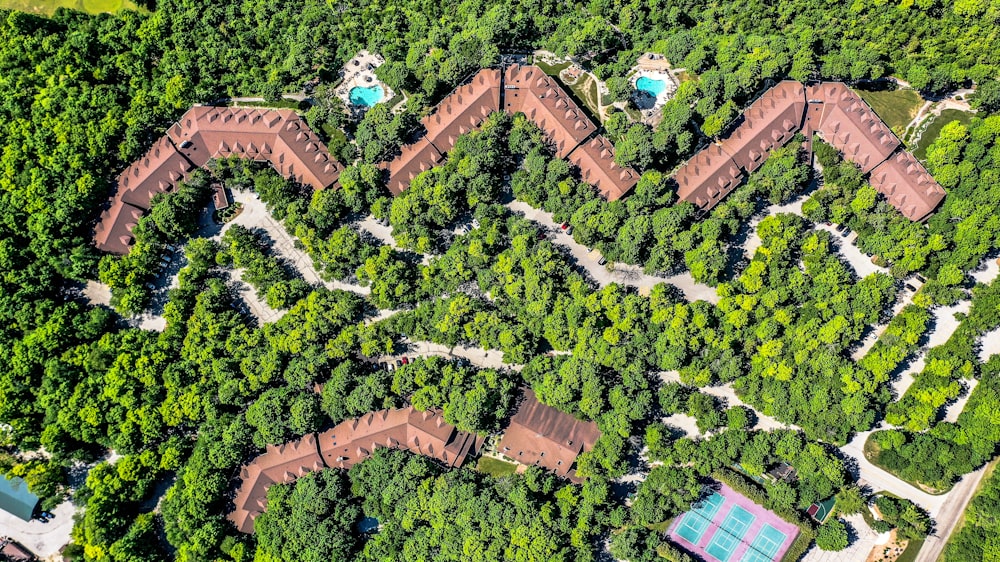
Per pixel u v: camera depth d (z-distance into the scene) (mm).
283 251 146000
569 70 152875
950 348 132750
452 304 135000
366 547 131125
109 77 150125
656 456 133250
